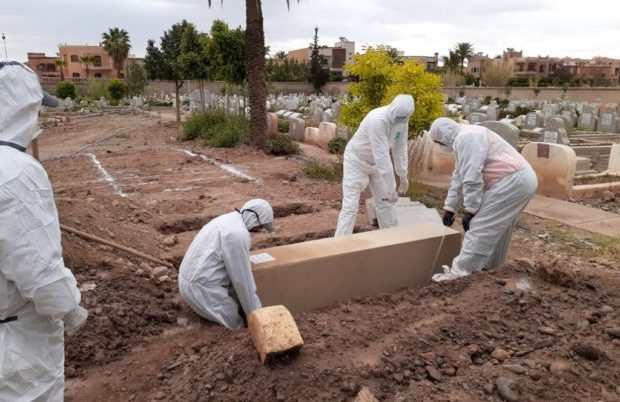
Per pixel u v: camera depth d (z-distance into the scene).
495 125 10.65
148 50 27.06
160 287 5.04
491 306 3.88
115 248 5.50
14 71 2.15
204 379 2.98
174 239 6.55
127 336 4.09
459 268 5.06
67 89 41.12
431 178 11.23
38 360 2.32
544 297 4.11
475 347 3.38
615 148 11.82
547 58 74.44
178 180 10.83
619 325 3.70
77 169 12.33
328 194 9.48
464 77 52.50
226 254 3.99
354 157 6.32
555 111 23.02
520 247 6.67
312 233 7.10
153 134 20.97
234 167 12.41
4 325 2.24
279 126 20.48
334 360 3.09
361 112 10.66
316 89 56.97
